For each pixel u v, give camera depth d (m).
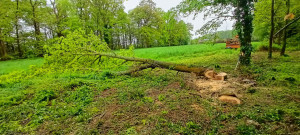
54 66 5.69
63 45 5.61
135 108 3.06
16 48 24.86
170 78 5.26
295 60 7.78
